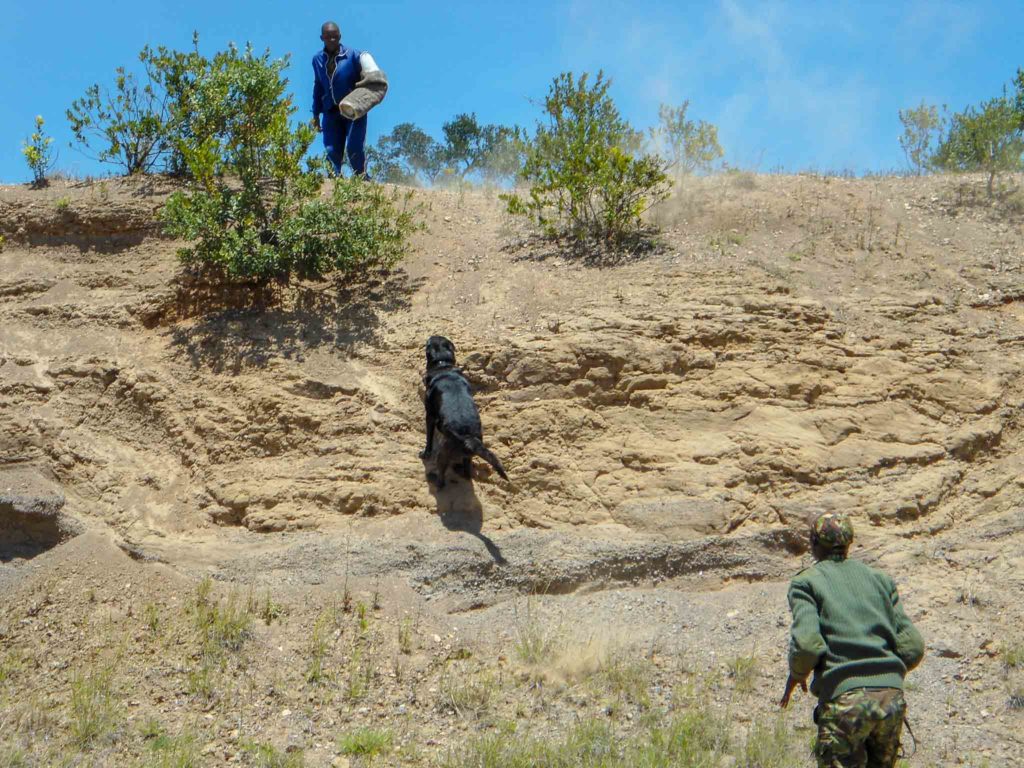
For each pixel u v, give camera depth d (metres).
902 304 8.52
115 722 5.72
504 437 7.79
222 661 6.30
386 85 10.82
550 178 9.87
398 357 8.39
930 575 6.74
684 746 5.27
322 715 5.83
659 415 7.76
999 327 8.38
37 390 8.36
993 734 5.31
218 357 8.52
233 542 7.42
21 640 6.58
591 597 7.05
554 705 5.86
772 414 7.68
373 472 7.64
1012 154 10.49
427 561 7.12
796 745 5.28
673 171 11.09
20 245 9.82
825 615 4.32
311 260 9.19
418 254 9.74
